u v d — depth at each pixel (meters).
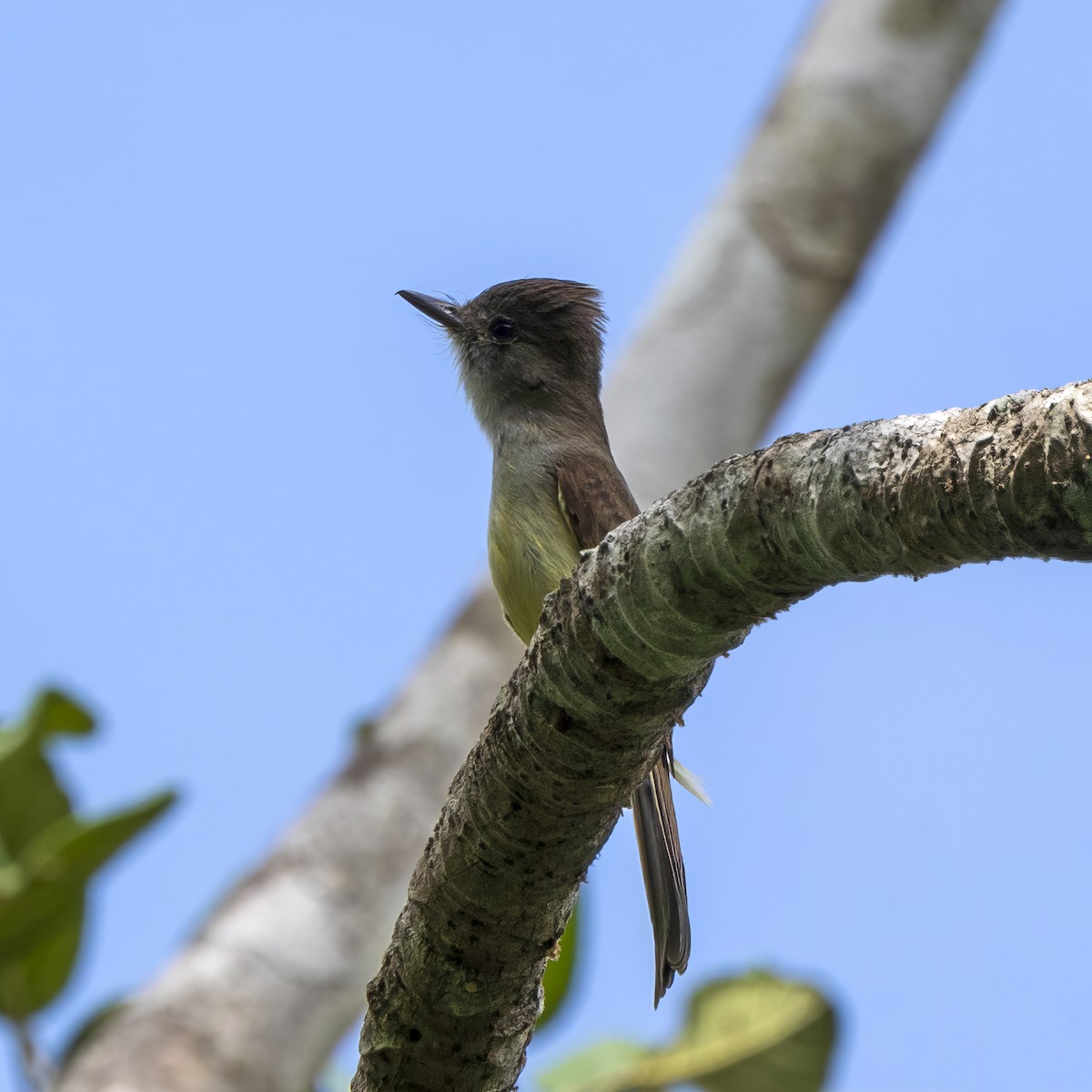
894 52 15.41
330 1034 10.91
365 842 11.73
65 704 9.90
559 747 6.56
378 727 12.55
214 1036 10.38
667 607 6.20
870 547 5.62
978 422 5.27
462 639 13.14
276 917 11.13
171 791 9.34
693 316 14.64
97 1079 9.88
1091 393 4.96
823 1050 10.62
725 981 10.73
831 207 15.01
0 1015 9.61
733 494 5.96
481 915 6.90
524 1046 7.32
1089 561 5.15
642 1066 10.61
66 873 9.37
